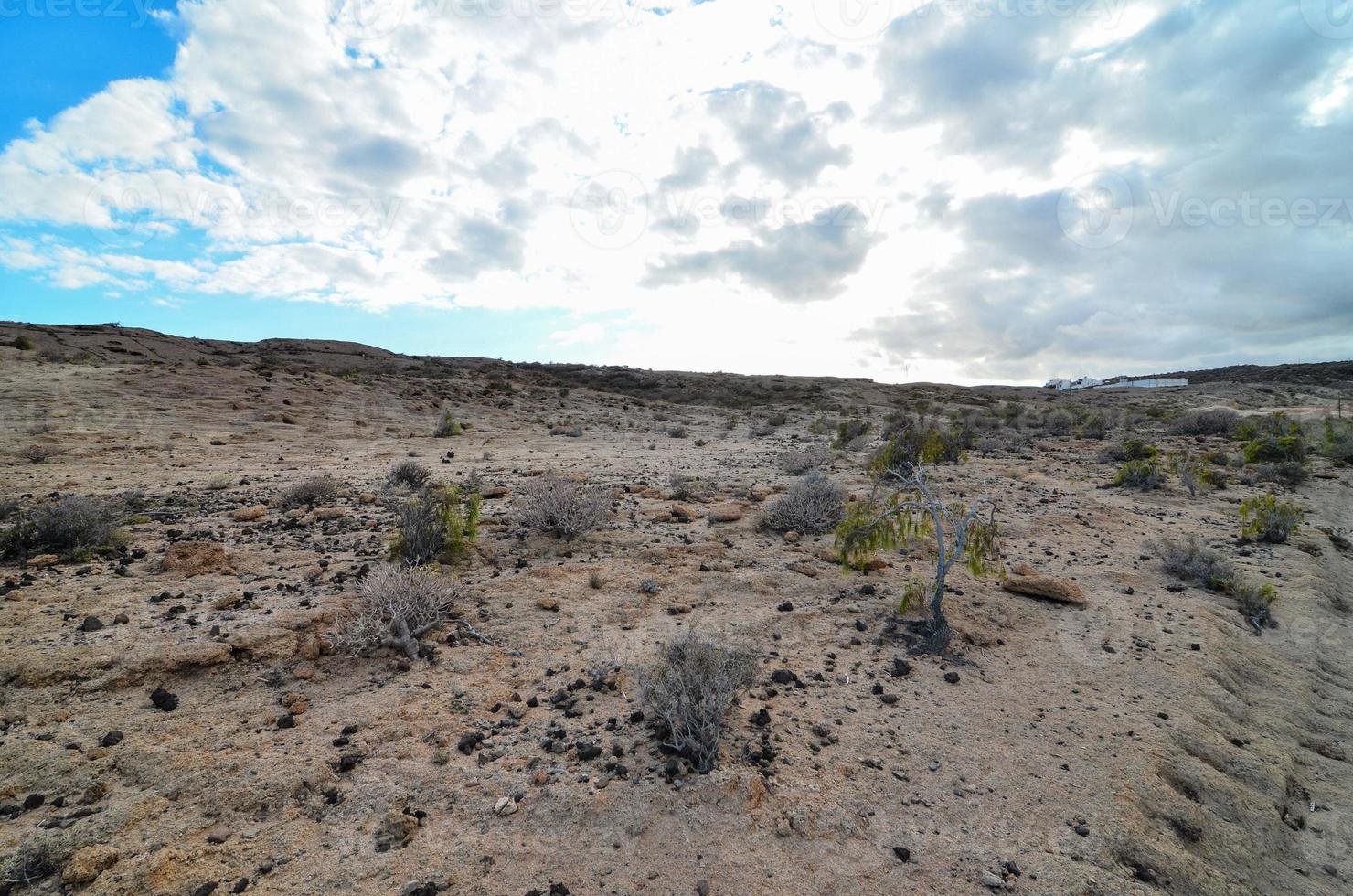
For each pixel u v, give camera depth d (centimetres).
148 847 346
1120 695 572
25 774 391
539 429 2825
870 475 1494
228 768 408
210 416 2198
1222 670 632
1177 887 372
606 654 591
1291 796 484
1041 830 399
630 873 349
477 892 332
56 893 315
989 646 658
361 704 493
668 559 852
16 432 1730
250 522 980
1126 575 879
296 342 7669
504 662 571
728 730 480
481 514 1034
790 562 851
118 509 979
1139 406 4778
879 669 597
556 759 438
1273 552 1002
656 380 6212
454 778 415
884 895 344
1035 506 1260
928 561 890
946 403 5281
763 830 382
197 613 609
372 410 2733
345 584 703
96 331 5262
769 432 2981
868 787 430
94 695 477
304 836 363
